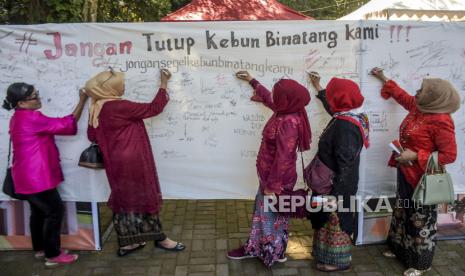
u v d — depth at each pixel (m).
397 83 3.48
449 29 3.41
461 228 3.82
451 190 3.04
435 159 2.98
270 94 3.32
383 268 3.41
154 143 3.57
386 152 3.57
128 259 3.57
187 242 3.87
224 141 3.55
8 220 3.69
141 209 3.32
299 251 3.69
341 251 3.24
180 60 3.41
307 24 3.36
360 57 3.42
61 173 3.44
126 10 7.64
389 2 6.95
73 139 3.51
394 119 3.52
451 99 2.90
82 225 3.68
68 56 3.40
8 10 4.76
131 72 3.43
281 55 3.40
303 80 3.44
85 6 5.28
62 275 3.34
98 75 3.18
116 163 3.21
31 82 3.45
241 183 3.62
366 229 3.76
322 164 3.10
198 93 3.47
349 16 8.70
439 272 3.34
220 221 4.34
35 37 3.38
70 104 3.47
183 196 3.66
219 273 3.34
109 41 3.38
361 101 3.00
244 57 3.40
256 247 3.37
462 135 3.62
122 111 3.13
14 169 3.19
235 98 3.47
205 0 7.80
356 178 3.14
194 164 3.60
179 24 3.35
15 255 3.67
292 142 2.97
